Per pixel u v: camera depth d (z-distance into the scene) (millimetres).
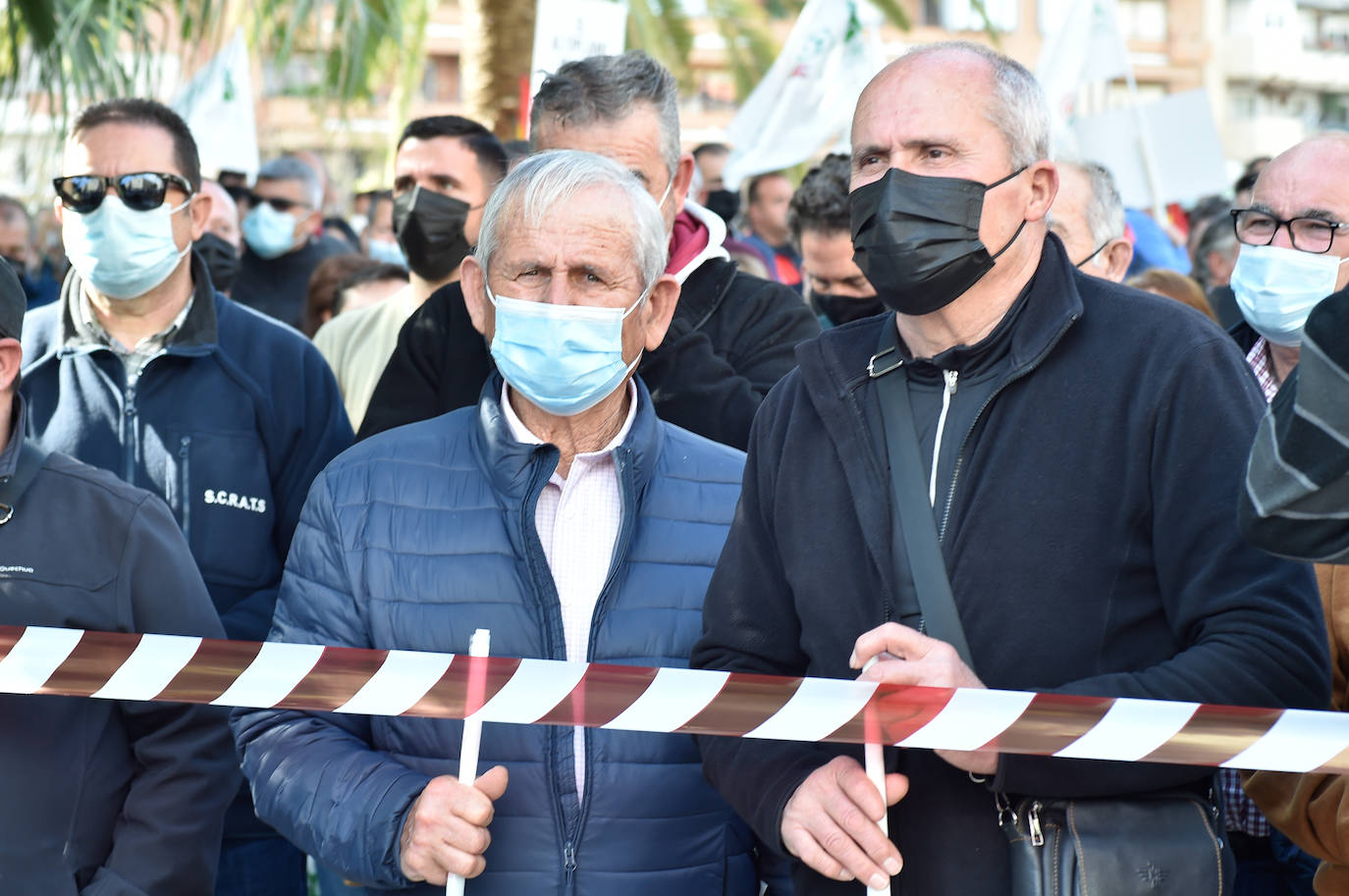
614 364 2516
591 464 2645
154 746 2631
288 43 5855
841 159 4281
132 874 2568
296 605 2564
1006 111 2225
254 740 2533
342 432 3660
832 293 4297
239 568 3432
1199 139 7438
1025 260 2260
